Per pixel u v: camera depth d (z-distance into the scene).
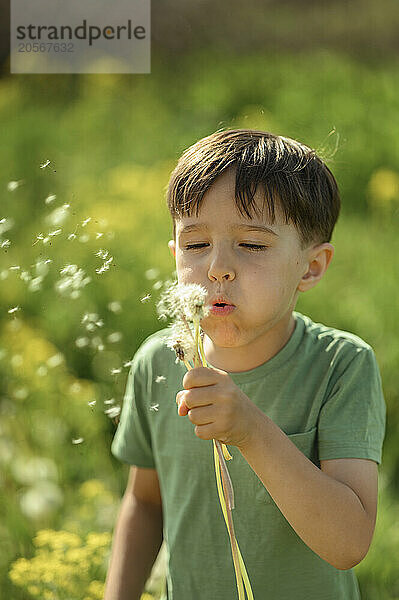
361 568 2.62
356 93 8.67
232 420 1.35
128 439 1.96
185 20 10.90
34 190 6.15
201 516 1.74
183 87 9.46
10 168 6.56
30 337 3.74
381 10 11.49
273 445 1.40
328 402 1.67
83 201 5.70
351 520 1.46
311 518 1.43
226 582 1.72
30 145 7.30
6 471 3.13
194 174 1.58
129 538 1.95
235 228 1.53
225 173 1.56
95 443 3.34
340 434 1.63
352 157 6.86
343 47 11.02
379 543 2.72
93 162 7.12
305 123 7.75
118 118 8.45
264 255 1.54
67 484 3.18
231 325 1.54
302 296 4.50
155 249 4.59
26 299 4.12
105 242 4.39
